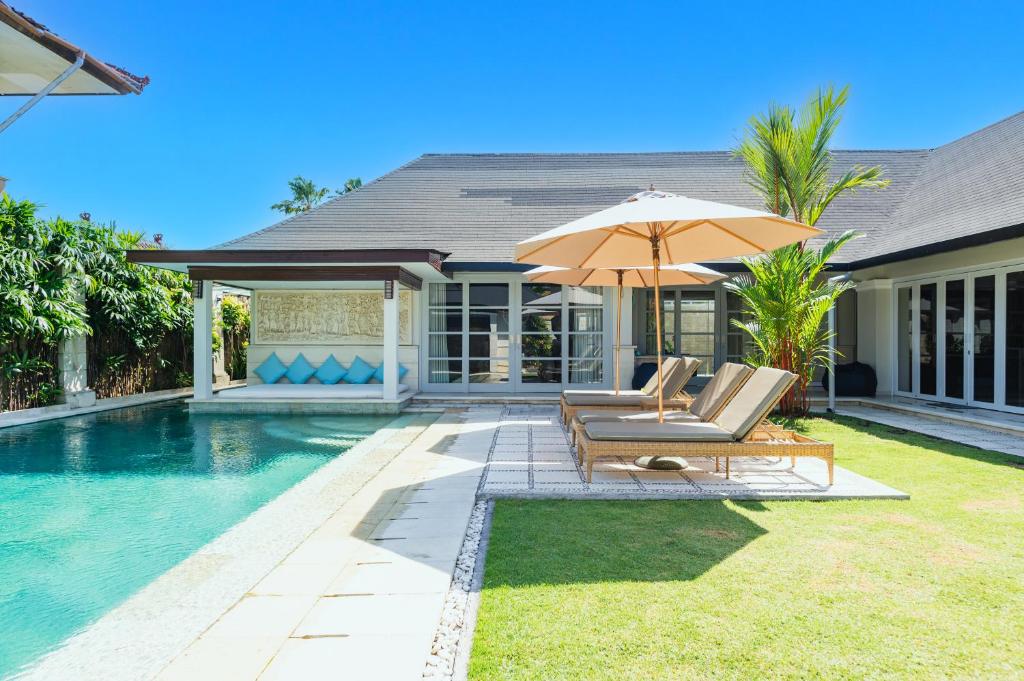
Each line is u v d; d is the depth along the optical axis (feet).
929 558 11.14
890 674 7.43
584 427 19.38
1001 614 8.97
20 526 14.49
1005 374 28.37
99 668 7.89
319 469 19.02
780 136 28.58
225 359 46.50
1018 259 27.35
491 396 37.14
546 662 7.66
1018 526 12.98
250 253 31.63
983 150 38.68
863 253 36.78
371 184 47.96
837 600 9.41
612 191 46.37
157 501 16.58
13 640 9.00
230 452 23.08
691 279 29.91
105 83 19.66
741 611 9.04
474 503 15.10
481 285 39.75
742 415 17.26
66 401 33.32
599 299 39.50
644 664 7.61
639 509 14.42
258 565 11.17
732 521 13.41
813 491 15.56
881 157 48.19
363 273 33.19
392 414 32.60
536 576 10.34
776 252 29.01
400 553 11.69
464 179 48.55
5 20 15.57
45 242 31.53
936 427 26.63
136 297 36.88
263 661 7.81
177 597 10.00
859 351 39.11
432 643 8.29
